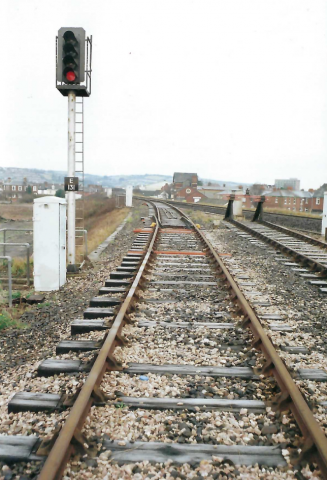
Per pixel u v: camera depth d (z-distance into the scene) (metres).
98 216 37.12
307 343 5.15
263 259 11.52
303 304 7.05
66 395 3.58
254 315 5.44
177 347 4.82
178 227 18.92
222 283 8.10
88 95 9.70
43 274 8.84
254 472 2.73
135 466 2.76
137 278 7.57
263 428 3.19
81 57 9.20
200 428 3.20
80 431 2.98
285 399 3.44
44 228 8.78
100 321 5.68
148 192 162.75
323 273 9.34
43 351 5.22
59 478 2.54
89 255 12.70
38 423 3.25
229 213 23.91
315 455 2.79
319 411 3.47
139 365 4.26
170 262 10.45
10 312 7.38
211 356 4.57
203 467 2.75
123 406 3.46
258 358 4.47
